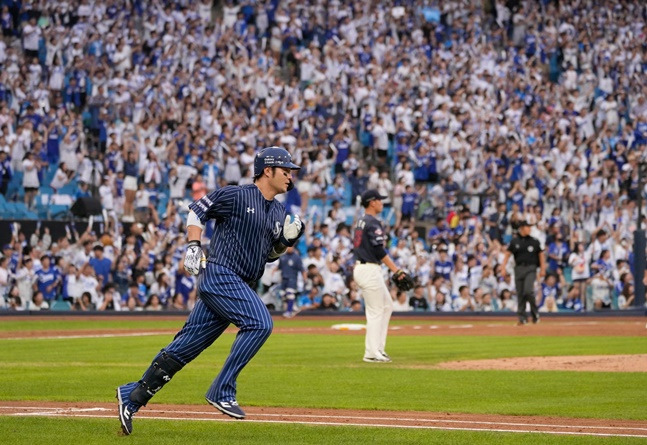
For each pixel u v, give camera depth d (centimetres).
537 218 4672
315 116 4950
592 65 5719
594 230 4678
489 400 1413
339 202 4522
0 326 3322
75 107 4828
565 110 5378
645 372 1812
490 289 4262
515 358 2111
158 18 5144
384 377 1717
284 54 5372
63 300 4025
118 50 4894
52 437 1016
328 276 4166
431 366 1939
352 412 1272
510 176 4853
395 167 4894
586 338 2772
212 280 1066
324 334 2948
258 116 4853
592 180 4819
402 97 5212
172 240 4144
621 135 5447
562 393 1499
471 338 2772
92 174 4481
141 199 4416
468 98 5250
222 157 4619
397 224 4581
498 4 5828
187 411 1253
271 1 5466
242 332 1061
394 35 5544
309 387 1564
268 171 1094
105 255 4038
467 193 4784
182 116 4791
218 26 5234
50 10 5019
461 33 5641
